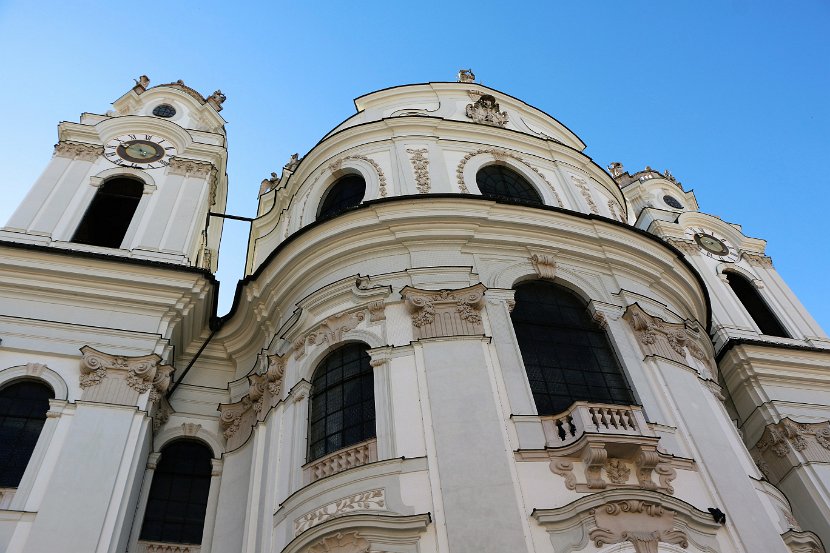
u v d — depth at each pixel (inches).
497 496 478.3
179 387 725.9
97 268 700.7
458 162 807.7
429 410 530.9
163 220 814.5
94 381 618.2
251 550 544.7
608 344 639.8
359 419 558.9
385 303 614.2
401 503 484.1
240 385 727.1
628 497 486.3
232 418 696.4
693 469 546.0
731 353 904.3
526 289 666.2
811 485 775.1
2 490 544.1
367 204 681.6
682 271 776.9
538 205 709.3
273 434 596.4
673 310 730.8
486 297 621.9
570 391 587.5
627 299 677.9
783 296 1087.0
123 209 861.8
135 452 589.6
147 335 668.1
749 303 1100.5
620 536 472.1
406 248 665.6
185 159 913.5
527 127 947.3
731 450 581.9
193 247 821.2
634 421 530.3
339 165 821.9
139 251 762.2
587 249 708.0
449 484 485.1
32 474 552.4
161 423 681.0
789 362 903.7
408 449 513.3
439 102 940.6
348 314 619.8
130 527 590.2
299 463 552.4
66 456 564.7
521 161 842.8
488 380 549.0
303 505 515.8
